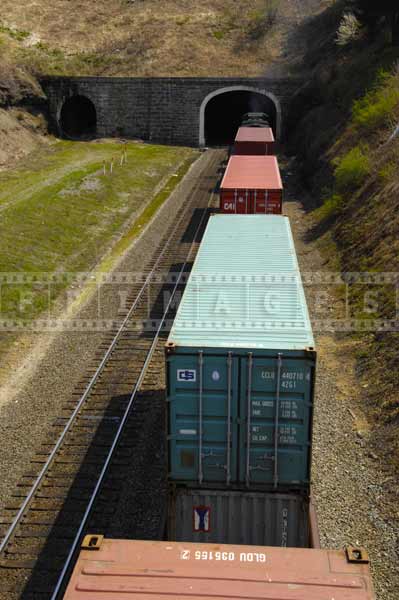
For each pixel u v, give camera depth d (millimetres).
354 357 18266
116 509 12875
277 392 10242
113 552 7742
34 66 62969
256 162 31859
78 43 72750
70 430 15867
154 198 40375
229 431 10570
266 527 10992
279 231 17672
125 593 7066
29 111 60438
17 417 16578
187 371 10398
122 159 50625
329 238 29141
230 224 18734
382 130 34781
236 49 70312
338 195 31719
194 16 77125
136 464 14391
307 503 10750
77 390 17859
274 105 65375
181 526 11195
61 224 32656
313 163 43375
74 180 41125
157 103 62125
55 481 13883
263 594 7020
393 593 10242
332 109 48844
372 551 11164
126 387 17984
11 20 75188
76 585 7215
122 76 65875
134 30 75062
